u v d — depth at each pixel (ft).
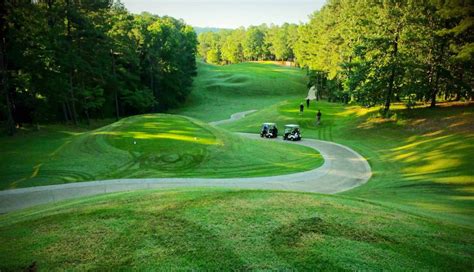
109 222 27.68
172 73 248.73
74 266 21.26
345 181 69.77
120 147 83.92
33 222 28.37
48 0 138.92
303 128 147.95
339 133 132.46
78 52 148.77
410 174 71.82
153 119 108.68
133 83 209.05
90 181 63.93
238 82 316.81
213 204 31.89
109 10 170.60
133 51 196.03
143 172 70.95
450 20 108.99
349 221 28.94
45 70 127.44
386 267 21.67
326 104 190.70
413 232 27.63
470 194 53.57
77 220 28.27
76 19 141.69
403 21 118.21
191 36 297.53
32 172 69.00
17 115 128.67
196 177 68.59
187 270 20.57
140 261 21.63
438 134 99.04
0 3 106.22
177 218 28.19
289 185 64.54
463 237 27.55
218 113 227.40
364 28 146.00
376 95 129.90
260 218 28.48
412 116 122.52
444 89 126.62
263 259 21.84
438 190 56.90
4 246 24.09
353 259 22.33
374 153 98.02
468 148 78.89
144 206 31.37
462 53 75.61
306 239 24.93
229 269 20.70
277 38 492.95
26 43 117.39
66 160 76.33
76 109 174.60
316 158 91.97
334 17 208.64
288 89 307.37
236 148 90.74
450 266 22.50
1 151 86.17
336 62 181.57
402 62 117.60
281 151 97.14
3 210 48.93
